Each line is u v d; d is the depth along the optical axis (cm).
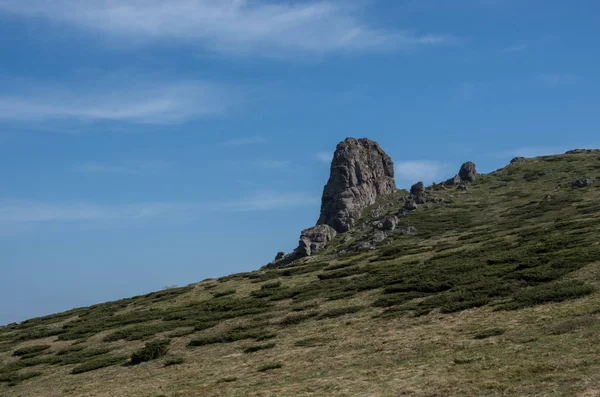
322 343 4294
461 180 16125
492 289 4722
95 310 9694
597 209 9531
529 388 2255
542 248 5991
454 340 3516
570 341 2856
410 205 13400
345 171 14550
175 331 6184
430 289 5419
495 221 10925
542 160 17175
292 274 9200
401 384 2703
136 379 4334
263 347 4566
